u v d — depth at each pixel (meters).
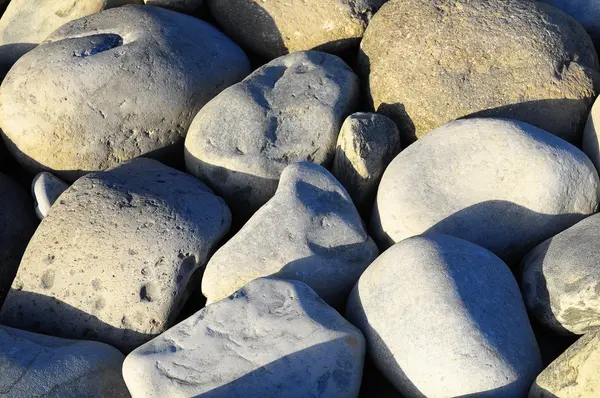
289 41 1.66
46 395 1.25
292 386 1.24
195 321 1.29
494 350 1.22
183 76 1.55
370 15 1.62
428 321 1.24
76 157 1.53
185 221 1.38
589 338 1.21
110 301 1.35
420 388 1.23
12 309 1.38
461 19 1.51
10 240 1.47
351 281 1.36
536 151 1.35
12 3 1.76
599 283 1.25
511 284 1.29
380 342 1.27
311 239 1.35
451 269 1.26
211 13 1.74
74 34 1.59
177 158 1.57
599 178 1.39
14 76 1.56
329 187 1.39
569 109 1.45
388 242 1.39
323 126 1.48
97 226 1.38
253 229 1.36
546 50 1.47
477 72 1.47
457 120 1.41
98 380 1.29
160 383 1.25
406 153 1.41
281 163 1.46
